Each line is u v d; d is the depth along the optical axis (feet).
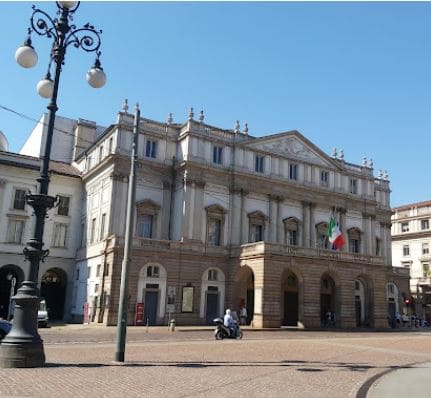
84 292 163.32
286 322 167.02
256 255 150.30
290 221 181.88
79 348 74.69
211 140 169.37
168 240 153.17
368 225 204.44
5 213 170.19
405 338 126.41
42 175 53.78
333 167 198.80
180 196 163.12
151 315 145.79
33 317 51.39
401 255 295.28
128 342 88.94
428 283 267.18
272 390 42.75
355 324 163.73
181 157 167.12
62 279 180.75
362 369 60.23
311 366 61.31
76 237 182.70
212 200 167.02
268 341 101.45
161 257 150.30
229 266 163.73
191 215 160.04
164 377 47.21
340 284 163.22
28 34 52.26
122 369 51.52
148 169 163.43
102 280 145.69
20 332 50.39
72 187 186.09
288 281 170.81
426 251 282.15
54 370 48.55
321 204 191.83
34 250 51.93
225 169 169.99
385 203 225.76
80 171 192.85
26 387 39.19
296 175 188.34
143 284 145.89
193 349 78.28
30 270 51.93
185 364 58.23
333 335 129.29
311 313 153.79
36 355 50.31
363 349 89.45
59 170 188.03
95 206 170.09
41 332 112.78
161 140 168.25
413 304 266.16
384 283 175.52
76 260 178.40
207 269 159.53
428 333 157.17
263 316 143.43
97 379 44.47
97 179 171.83
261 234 175.01
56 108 55.31
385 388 46.21
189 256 156.25
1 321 71.77
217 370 53.98
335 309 164.25
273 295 146.61
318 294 156.66
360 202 203.92
